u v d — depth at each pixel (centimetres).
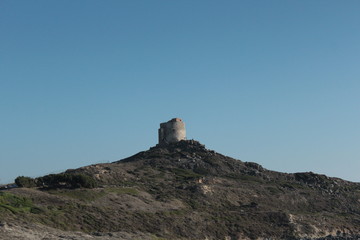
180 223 13062
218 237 13275
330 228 16050
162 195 15800
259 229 14488
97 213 11869
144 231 11806
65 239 8881
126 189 15450
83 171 17525
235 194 17838
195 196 16525
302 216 16375
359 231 16662
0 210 9894
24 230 8988
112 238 10006
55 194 12788
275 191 19338
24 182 13512
